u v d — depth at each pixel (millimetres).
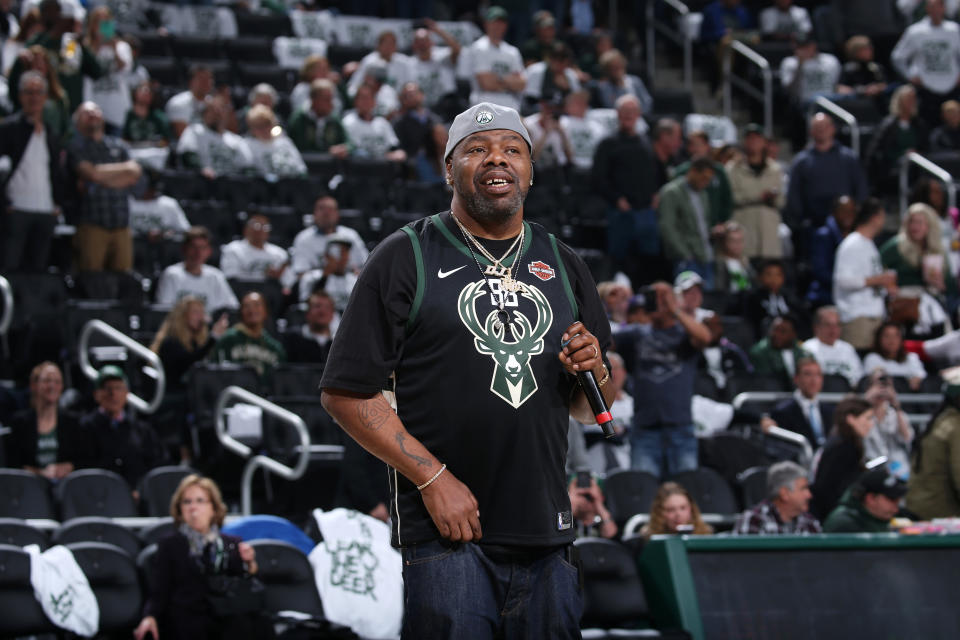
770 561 14070
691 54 41031
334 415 6574
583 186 31297
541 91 34594
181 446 20750
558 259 6961
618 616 14633
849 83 37188
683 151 32125
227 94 31031
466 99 35594
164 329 21453
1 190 23172
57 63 27516
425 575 6461
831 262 27609
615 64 35188
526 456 6535
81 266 24016
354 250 26297
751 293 26547
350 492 17562
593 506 16875
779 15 39344
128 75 30891
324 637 15180
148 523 16844
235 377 20484
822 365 23641
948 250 28266
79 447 18797
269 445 20156
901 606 13961
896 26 39719
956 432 16828
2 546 14219
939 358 24781
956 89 35719
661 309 19828
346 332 6562
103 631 14500
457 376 6527
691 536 14180
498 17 34438
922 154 32875
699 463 20750
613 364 19953
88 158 24156
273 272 25375
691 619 13648
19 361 22203
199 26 38188
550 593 6602
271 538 16609
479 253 6773
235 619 14297
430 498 6414
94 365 21766
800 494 15992
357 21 40000
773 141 32000
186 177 28141
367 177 30656
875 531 15414
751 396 21562
